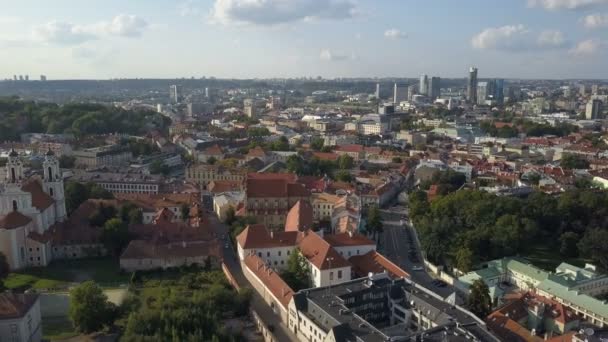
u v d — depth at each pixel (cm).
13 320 17012
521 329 18375
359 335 15900
